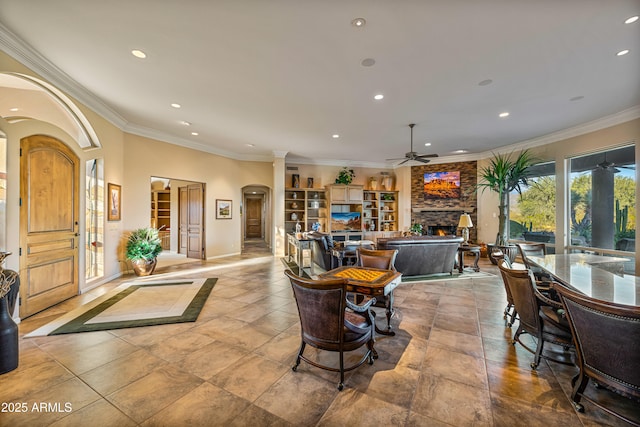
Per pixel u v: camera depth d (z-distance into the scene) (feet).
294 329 9.98
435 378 7.04
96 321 10.49
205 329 9.93
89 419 5.58
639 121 14.75
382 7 7.48
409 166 29.89
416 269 17.11
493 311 11.79
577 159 18.47
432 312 11.68
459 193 27.25
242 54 9.87
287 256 26.32
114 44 9.34
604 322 5.17
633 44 9.12
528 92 12.85
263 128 18.69
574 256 12.30
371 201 30.99
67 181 12.82
